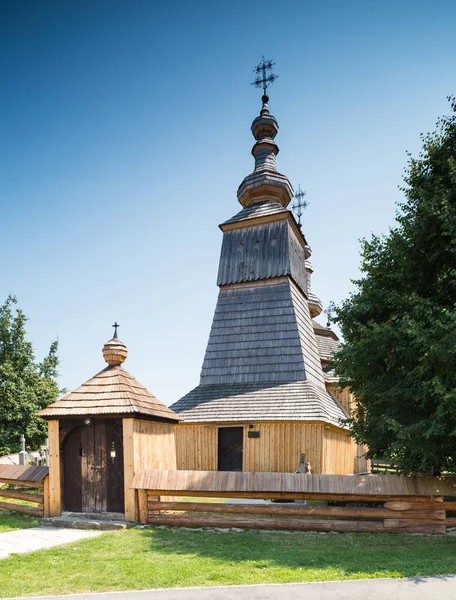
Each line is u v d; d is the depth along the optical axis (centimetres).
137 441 1102
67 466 1150
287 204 2567
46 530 1019
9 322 2497
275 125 2608
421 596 599
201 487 1022
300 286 2333
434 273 1133
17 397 2369
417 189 1127
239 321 2145
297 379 1938
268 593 611
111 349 1268
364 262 1266
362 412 1179
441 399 917
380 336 1054
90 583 649
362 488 968
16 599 596
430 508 957
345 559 755
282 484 997
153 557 771
